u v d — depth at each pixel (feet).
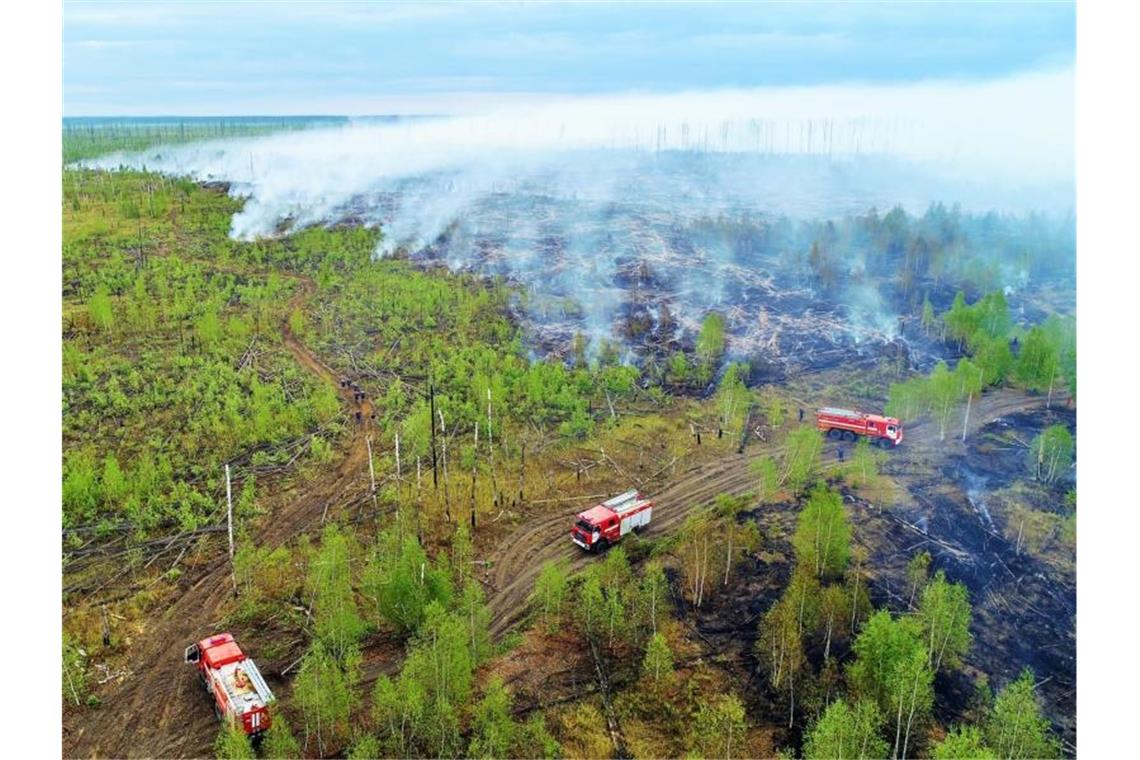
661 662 98.99
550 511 130.82
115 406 138.82
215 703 93.81
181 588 111.24
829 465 139.95
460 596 109.81
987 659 103.40
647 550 122.01
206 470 130.93
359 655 97.86
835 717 86.79
